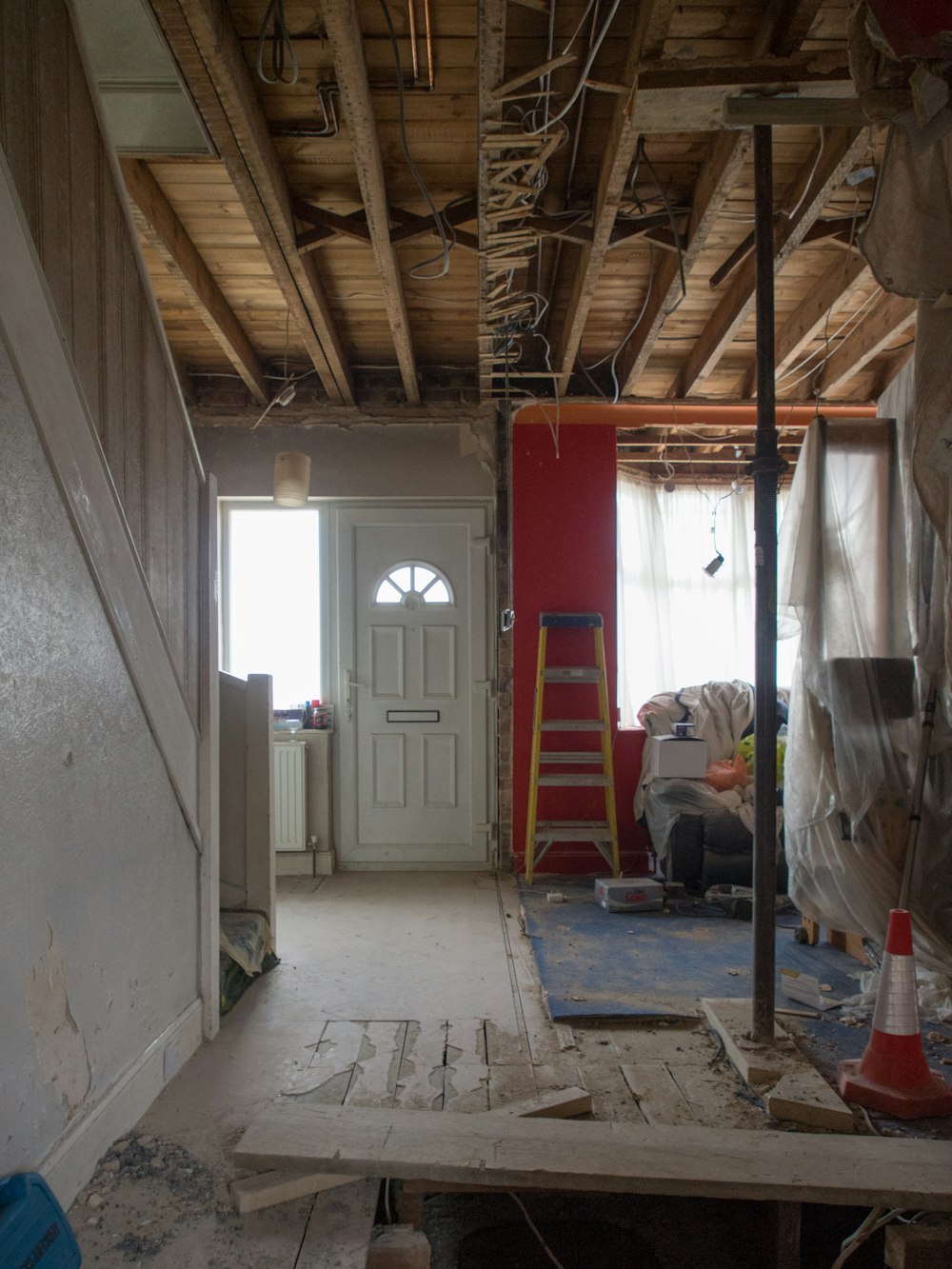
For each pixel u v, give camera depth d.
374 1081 2.35
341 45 2.21
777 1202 1.89
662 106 2.39
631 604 6.07
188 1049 2.49
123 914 2.09
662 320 3.84
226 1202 1.81
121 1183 1.86
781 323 4.35
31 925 1.66
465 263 3.65
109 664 2.02
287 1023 2.76
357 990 3.07
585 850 4.83
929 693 2.94
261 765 3.33
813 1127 2.11
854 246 3.39
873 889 2.98
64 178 1.86
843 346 4.48
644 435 5.70
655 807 4.55
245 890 3.35
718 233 3.47
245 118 2.51
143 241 3.15
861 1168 1.85
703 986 3.03
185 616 2.55
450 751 5.02
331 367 4.34
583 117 2.83
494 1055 2.53
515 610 4.88
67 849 1.81
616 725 4.88
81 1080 1.87
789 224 3.18
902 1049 2.25
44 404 1.72
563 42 2.54
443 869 4.98
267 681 3.35
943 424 2.50
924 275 2.34
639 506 6.18
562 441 4.92
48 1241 1.49
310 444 4.97
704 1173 1.82
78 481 1.86
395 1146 1.91
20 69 1.68
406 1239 1.80
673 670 6.18
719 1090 2.31
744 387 4.96
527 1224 2.17
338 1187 1.88
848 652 3.13
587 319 4.29
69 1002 1.82
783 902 4.11
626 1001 2.87
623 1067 2.45
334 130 2.82
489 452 4.96
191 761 2.57
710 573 5.77
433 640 5.05
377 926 3.86
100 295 2.04
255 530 5.10
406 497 4.98
